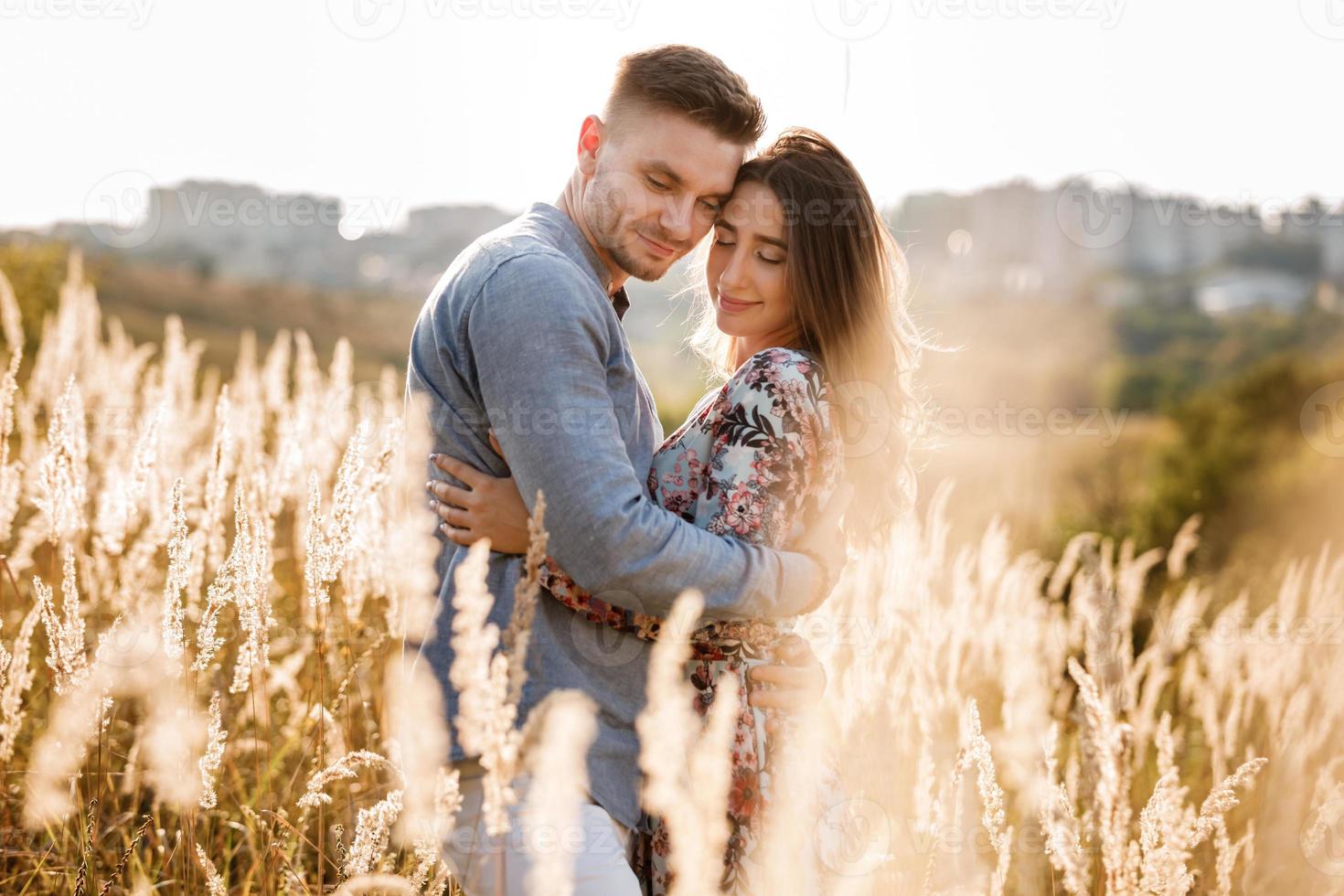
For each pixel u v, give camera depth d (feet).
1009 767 8.93
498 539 6.08
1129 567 11.05
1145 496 28.30
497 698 4.94
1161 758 6.82
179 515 6.68
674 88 6.49
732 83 6.70
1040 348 76.02
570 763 4.89
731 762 6.15
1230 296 104.12
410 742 6.12
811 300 6.91
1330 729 10.23
